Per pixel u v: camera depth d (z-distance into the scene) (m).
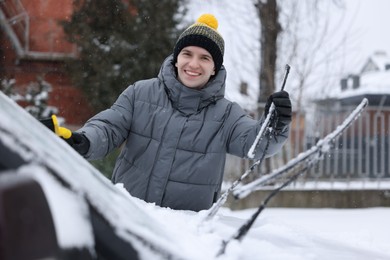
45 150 0.97
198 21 2.64
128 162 2.56
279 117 2.02
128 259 0.96
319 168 7.23
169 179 2.48
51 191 0.90
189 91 2.49
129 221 1.03
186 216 1.75
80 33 10.13
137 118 2.54
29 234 0.75
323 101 9.37
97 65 9.84
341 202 6.99
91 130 2.31
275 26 9.86
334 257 1.55
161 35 10.00
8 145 0.90
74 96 10.81
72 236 0.88
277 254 1.44
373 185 7.39
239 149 2.43
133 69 9.86
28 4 11.80
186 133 2.49
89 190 0.97
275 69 9.73
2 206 0.73
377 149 7.45
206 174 2.49
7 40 11.55
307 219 6.10
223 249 1.26
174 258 0.99
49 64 11.50
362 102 1.45
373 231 5.36
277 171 1.28
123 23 10.08
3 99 1.35
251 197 6.62
